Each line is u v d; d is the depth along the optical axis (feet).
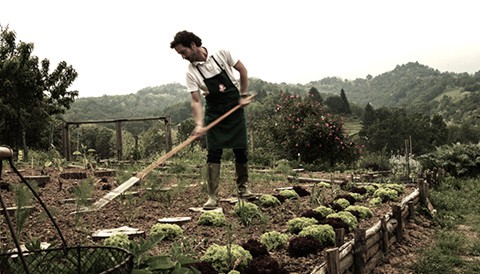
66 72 75.92
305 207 20.26
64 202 19.10
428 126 279.69
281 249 13.89
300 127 56.80
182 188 21.93
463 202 27.68
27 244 8.87
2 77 61.46
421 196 24.68
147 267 7.76
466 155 41.57
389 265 15.30
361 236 12.89
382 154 52.42
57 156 33.45
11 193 19.99
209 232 15.10
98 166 37.27
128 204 19.08
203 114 18.16
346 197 22.58
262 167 43.83
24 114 65.77
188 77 17.72
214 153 18.58
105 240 12.34
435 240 19.20
